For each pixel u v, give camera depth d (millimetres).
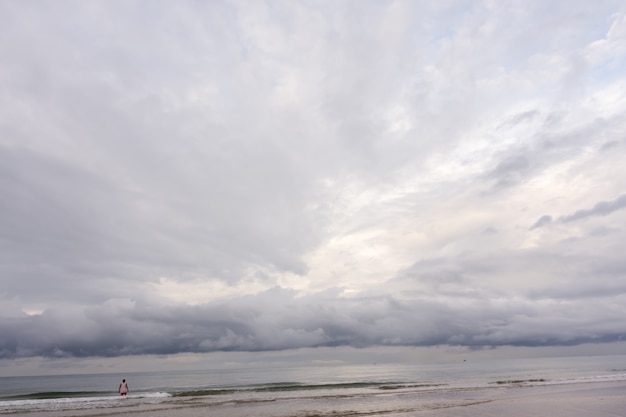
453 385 43906
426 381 55125
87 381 100625
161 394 38969
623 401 26609
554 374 65250
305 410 24766
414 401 28750
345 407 25953
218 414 23625
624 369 75250
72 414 24797
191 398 33844
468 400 28688
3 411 26594
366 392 37094
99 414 24531
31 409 27625
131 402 31406
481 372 84375
